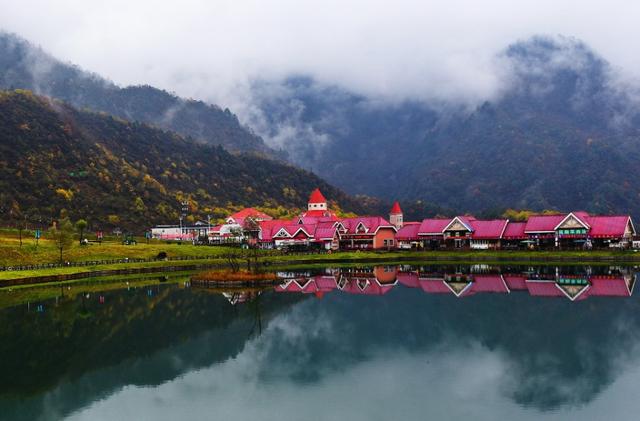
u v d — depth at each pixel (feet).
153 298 301.02
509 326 223.71
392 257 524.52
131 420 136.98
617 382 155.84
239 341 208.95
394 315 250.57
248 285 347.97
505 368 169.99
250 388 156.87
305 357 185.98
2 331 223.92
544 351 187.93
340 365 176.65
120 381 165.17
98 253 469.98
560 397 145.48
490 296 292.40
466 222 581.53
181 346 201.77
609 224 517.96
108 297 304.30
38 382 165.07
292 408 142.10
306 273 421.18
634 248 483.92
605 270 400.26
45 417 139.74
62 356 190.60
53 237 452.76
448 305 270.46
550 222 541.75
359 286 341.82
